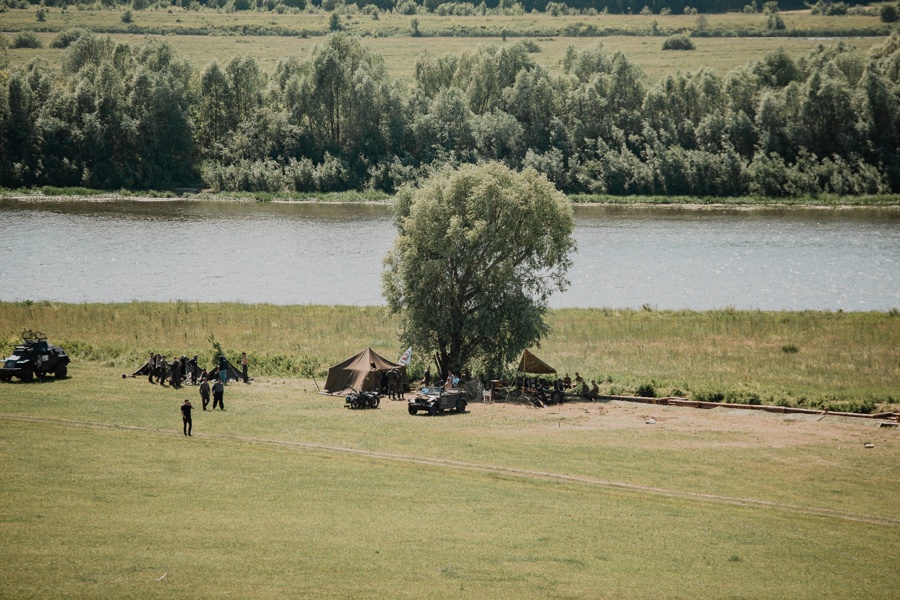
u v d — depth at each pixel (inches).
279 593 3902.6
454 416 7775.6
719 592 4197.8
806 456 6702.8
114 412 7150.6
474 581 4165.8
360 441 6638.8
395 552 4466.0
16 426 6486.2
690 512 5349.4
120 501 4963.1
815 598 4202.8
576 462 6338.6
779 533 5044.3
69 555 4163.4
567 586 4170.8
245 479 5516.7
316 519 4874.5
